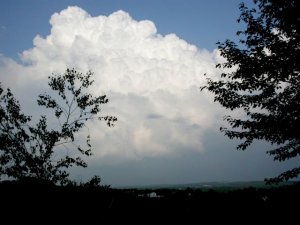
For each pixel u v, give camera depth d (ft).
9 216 40.65
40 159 45.70
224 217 39.96
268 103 29.86
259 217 35.45
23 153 45.29
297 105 28.55
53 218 42.45
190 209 44.32
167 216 43.86
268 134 29.43
